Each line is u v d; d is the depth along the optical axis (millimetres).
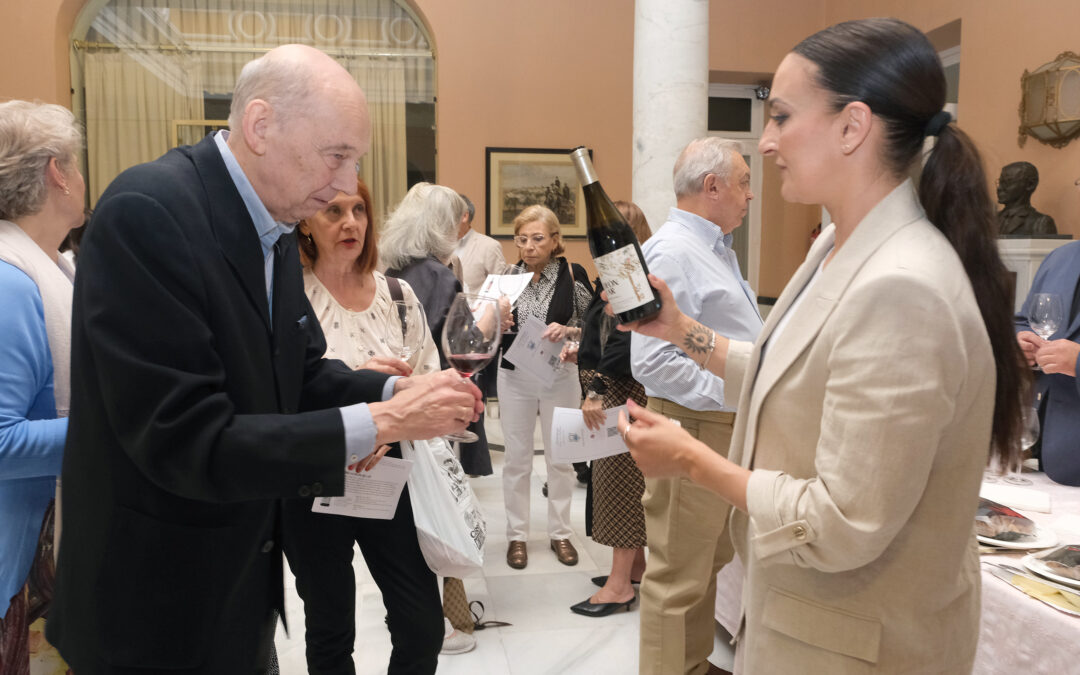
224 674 1200
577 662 2570
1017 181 4574
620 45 6973
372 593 3115
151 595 1111
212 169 1157
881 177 1020
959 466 986
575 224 7066
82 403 1096
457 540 1786
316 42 6852
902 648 1018
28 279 1448
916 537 1004
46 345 1467
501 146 6910
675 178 2232
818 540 952
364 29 6887
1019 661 1329
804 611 1066
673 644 2158
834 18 7098
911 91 977
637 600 3018
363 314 2092
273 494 1062
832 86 997
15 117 1519
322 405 1540
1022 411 1038
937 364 896
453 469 1898
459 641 2633
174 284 1050
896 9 6277
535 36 6871
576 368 3412
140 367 1006
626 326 1489
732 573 2584
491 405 6438
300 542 1818
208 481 1024
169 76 6676
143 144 6691
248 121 1126
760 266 7887
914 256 941
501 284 2902
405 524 1823
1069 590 1292
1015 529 1544
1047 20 4777
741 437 1189
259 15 6758
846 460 928
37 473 1397
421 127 7012
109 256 1028
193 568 1127
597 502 2939
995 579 1396
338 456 1081
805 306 1057
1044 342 1928
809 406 1044
